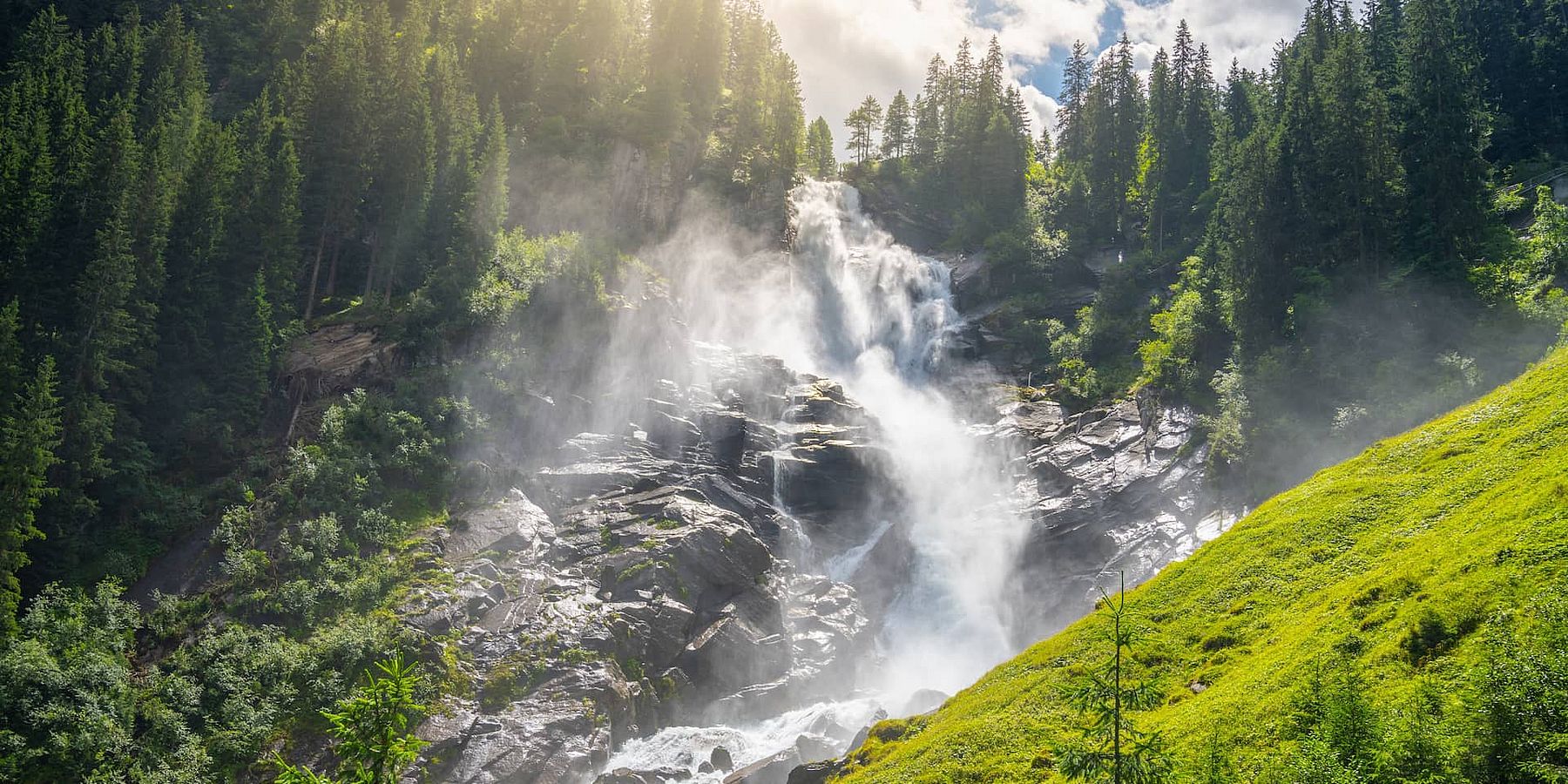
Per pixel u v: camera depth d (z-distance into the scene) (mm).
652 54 140000
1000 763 42875
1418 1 106750
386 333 86250
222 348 78625
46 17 96875
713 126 143000
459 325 86438
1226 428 85250
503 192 96500
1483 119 98312
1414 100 97688
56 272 71375
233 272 81688
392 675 24625
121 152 74500
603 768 58781
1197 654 48000
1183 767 35438
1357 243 93500
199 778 51875
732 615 71000
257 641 59406
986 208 146000
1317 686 35594
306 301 94875
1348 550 50750
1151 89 151375
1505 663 29266
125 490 67750
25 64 88625
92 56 97062
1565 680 27766
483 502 75562
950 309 128750
